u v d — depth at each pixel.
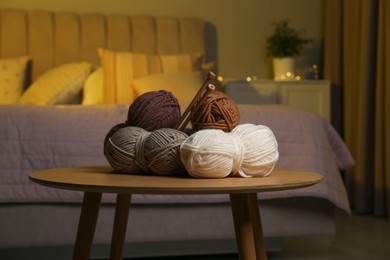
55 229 2.30
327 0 4.58
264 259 1.40
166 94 1.42
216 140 1.20
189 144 1.20
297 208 2.54
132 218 2.37
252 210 1.40
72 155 2.33
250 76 4.75
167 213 2.40
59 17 4.17
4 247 2.26
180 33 4.40
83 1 4.36
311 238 3.09
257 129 1.27
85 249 1.33
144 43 4.30
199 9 4.62
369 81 3.86
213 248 2.59
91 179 1.18
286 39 4.52
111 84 3.61
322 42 4.83
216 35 4.67
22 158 2.28
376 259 2.60
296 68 4.82
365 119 3.86
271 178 1.23
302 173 1.38
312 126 2.62
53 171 1.40
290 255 2.69
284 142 2.54
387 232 3.23
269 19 4.77
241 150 1.22
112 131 1.40
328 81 4.37
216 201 2.41
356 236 3.13
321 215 2.57
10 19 4.07
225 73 4.70
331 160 2.61
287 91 4.31
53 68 4.10
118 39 4.25
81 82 3.62
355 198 3.92
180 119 1.35
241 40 4.72
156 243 2.52
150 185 1.07
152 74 3.70
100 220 2.34
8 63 3.85
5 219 2.26
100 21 4.24
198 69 3.96
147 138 1.27
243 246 1.27
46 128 2.34
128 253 2.49
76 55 4.16
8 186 2.23
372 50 3.85
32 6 4.27
